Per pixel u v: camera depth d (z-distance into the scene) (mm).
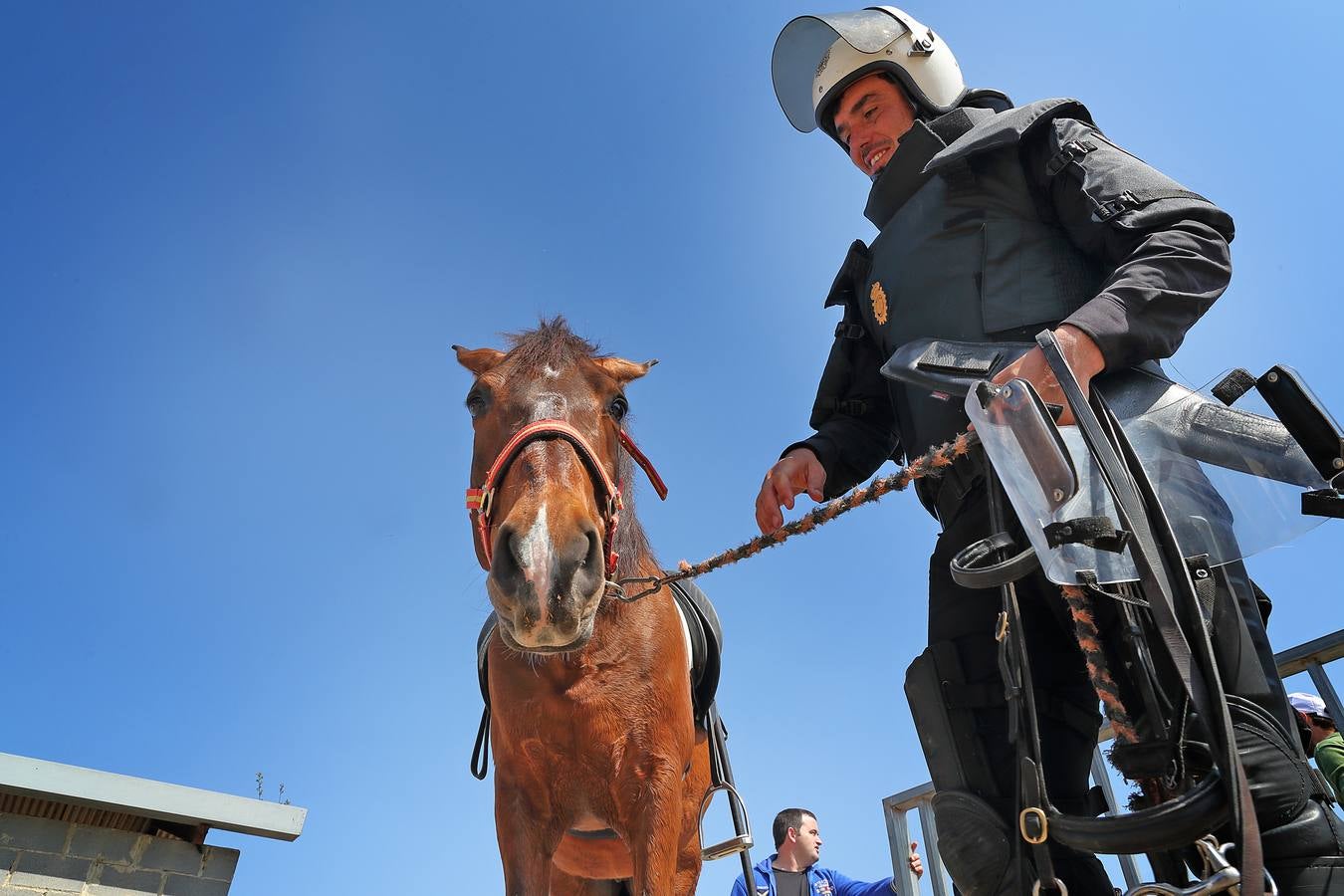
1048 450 1336
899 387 2133
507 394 2432
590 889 3428
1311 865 1238
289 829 6309
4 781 5480
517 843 2453
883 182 2135
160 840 6109
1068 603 1475
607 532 2350
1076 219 1808
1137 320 1501
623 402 2682
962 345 1678
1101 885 1521
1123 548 1337
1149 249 1602
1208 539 1391
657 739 2492
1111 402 1540
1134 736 1358
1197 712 1222
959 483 1898
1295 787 1279
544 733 2434
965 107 2268
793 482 2367
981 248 1896
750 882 3182
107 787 5805
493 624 2959
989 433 1428
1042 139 1888
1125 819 1240
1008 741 1479
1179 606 1308
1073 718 1723
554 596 1884
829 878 5328
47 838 5773
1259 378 1413
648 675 2510
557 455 2199
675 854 2480
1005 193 1913
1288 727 1358
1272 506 1399
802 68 2592
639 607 2562
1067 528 1311
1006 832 1542
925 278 1965
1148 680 1394
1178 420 1484
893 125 2363
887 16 2387
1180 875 1372
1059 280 1836
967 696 1705
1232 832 1194
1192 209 1640
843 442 2402
